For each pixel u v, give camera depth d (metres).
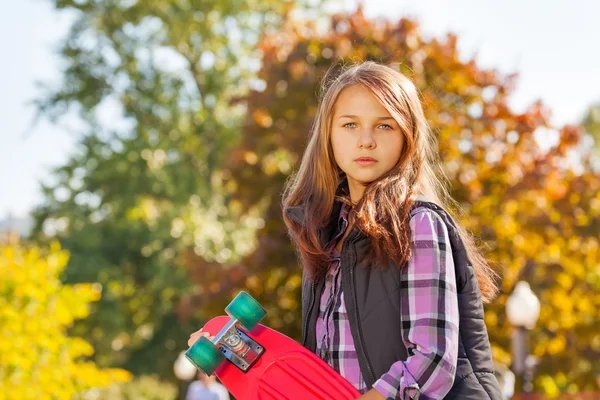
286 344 3.52
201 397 17.44
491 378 3.26
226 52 38.56
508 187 19.72
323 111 3.59
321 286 3.56
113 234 36.69
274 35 22.03
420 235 3.20
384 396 3.05
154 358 38.69
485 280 3.67
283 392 3.43
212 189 37.09
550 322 20.14
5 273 13.48
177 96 38.81
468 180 18.86
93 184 37.31
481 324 3.31
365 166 3.40
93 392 15.78
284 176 20.89
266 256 19.59
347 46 20.27
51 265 14.49
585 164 20.67
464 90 20.23
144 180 36.53
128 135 38.38
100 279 36.28
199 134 38.88
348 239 3.28
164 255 35.44
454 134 19.53
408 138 3.41
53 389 13.77
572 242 20.17
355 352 3.35
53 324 14.08
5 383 12.90
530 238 19.64
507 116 19.94
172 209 35.19
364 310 3.21
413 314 3.11
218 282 20.19
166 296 37.03
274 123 21.02
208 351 3.47
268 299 19.84
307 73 20.55
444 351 3.04
